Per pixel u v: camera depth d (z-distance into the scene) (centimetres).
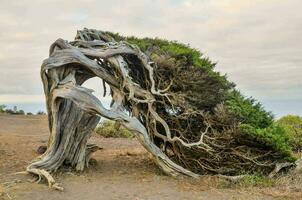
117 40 1761
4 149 1912
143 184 1403
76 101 1499
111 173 1552
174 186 1395
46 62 1529
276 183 1456
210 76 1588
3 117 3691
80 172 1541
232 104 1603
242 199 1253
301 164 1563
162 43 1741
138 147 2236
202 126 1616
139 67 1678
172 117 1625
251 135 1489
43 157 1509
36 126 3125
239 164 1555
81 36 1681
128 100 1628
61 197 1209
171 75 1605
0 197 1159
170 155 1723
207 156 1569
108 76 1614
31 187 1280
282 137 1583
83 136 1562
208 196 1284
